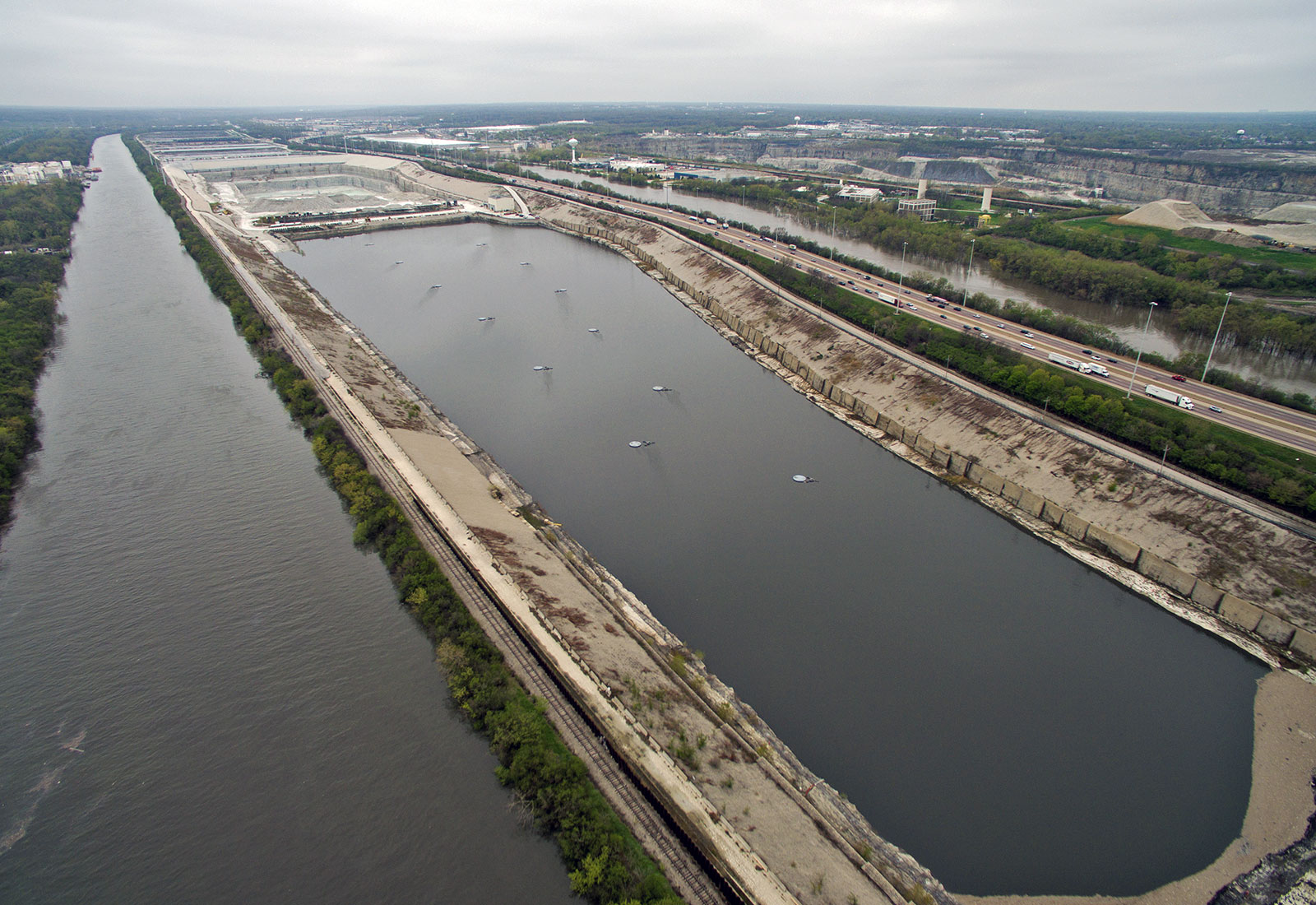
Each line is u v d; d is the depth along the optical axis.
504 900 66.31
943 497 143.25
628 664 92.31
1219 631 105.06
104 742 84.25
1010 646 105.31
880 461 156.62
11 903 67.75
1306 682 95.94
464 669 89.31
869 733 90.38
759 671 99.50
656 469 152.25
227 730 85.19
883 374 177.38
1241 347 197.38
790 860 68.88
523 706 84.38
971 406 155.50
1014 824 79.12
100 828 74.31
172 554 117.25
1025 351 181.62
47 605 106.25
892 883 70.81
